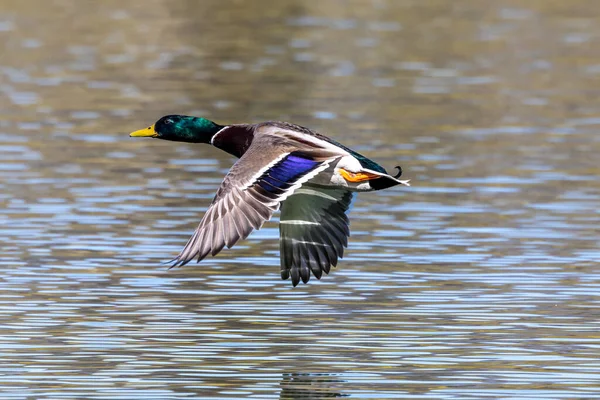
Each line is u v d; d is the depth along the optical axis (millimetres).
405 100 25844
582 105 25562
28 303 13438
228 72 28688
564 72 29078
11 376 11289
